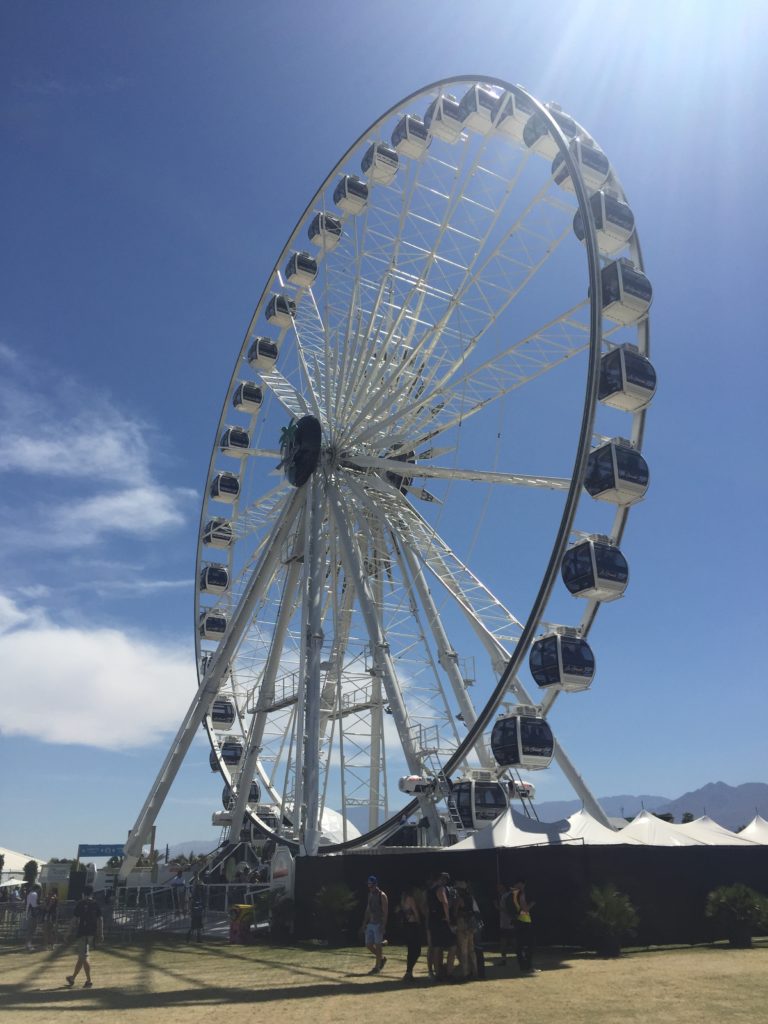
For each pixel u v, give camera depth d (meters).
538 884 19.12
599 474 26.00
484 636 29.80
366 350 33.53
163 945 24.44
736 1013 10.25
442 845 25.31
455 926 14.11
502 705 24.75
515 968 15.21
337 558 34.38
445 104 33.75
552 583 22.70
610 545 25.84
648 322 27.27
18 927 30.20
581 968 15.02
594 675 24.77
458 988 12.98
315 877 22.58
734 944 18.70
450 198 31.08
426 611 31.36
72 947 25.08
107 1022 11.02
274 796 40.09
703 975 13.67
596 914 17.25
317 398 36.44
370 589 34.00
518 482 29.17
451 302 31.00
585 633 25.84
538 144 28.75
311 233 40.88
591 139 29.19
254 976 15.71
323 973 15.72
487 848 19.67
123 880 36.97
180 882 36.53
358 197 37.78
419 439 33.59
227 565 45.44
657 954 17.30
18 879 54.22
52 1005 12.96
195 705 36.47
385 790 33.28
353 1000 12.18
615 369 26.19
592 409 23.39
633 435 27.25
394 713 28.06
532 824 20.58
